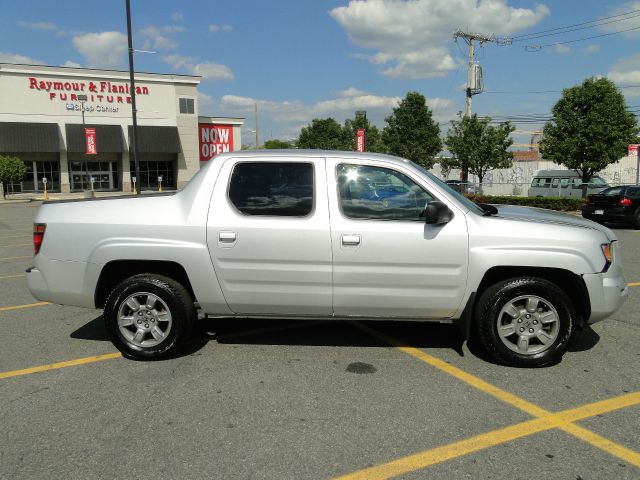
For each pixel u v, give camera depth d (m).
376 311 4.60
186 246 4.59
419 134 43.62
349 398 3.96
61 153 43.84
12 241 13.91
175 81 46.66
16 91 41.44
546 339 4.51
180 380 4.31
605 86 25.06
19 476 2.97
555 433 3.45
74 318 6.19
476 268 4.42
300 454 3.18
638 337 5.41
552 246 4.38
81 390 4.12
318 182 4.59
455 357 4.83
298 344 5.21
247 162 4.69
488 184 33.44
